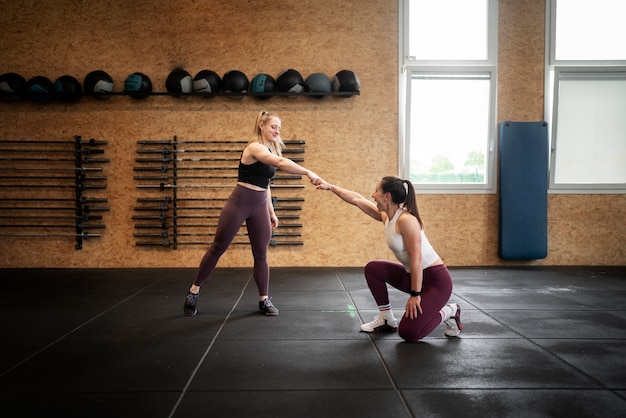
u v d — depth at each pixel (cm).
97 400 176
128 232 500
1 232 498
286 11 499
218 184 501
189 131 498
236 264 503
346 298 355
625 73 499
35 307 327
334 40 501
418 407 169
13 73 476
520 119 506
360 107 504
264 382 193
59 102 494
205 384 191
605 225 507
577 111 509
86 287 398
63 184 499
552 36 501
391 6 500
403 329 242
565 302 340
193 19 498
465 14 506
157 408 169
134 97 489
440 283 242
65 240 500
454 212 509
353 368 208
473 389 185
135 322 288
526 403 172
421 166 515
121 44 496
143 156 500
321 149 504
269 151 283
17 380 196
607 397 177
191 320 293
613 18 505
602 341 247
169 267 501
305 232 505
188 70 499
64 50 495
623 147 511
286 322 288
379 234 506
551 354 226
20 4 493
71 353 230
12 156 498
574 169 513
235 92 477
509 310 317
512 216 495
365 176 505
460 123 511
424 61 502
